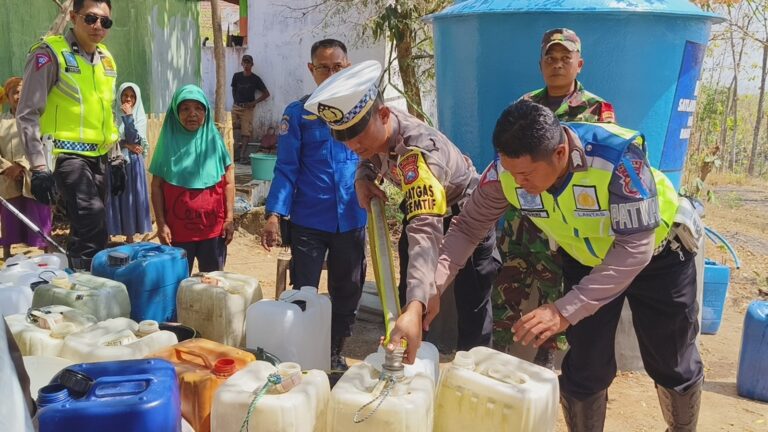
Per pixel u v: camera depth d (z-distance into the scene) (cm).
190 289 354
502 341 422
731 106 1455
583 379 281
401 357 241
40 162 441
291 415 237
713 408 393
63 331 303
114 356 286
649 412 385
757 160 1513
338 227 391
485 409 251
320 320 346
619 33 400
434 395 266
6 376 170
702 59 441
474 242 280
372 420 234
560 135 228
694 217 279
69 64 459
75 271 396
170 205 446
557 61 374
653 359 291
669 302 277
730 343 506
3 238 591
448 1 743
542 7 401
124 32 852
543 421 250
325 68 378
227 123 868
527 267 413
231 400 240
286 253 711
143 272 375
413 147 264
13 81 571
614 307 276
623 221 239
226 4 2094
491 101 430
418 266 240
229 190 470
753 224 961
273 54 1227
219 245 466
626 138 238
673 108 425
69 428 215
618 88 408
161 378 235
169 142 441
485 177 271
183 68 1062
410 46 791
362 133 258
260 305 331
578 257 274
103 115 481
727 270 507
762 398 405
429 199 250
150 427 221
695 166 1084
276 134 1224
